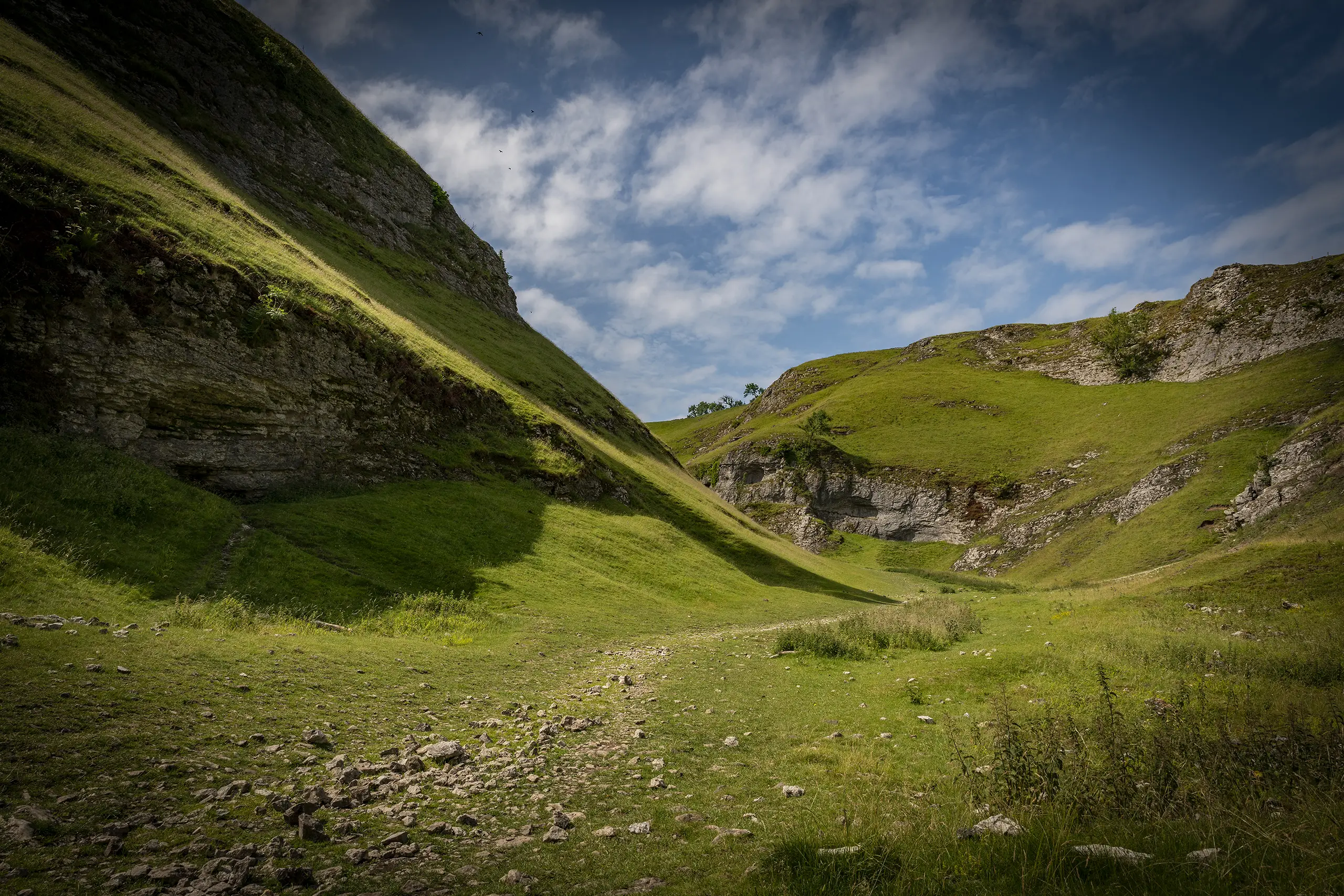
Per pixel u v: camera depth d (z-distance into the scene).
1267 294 126.81
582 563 38.97
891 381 186.62
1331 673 14.73
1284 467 71.50
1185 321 142.00
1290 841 5.26
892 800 9.09
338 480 35.22
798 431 162.50
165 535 22.41
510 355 73.75
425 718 13.20
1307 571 27.36
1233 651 17.12
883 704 15.76
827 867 5.87
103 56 53.75
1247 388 107.94
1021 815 7.28
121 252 28.03
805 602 48.06
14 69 37.06
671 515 60.28
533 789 9.84
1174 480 91.25
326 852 7.04
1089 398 144.62
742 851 7.10
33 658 11.66
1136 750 8.82
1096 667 16.48
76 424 24.94
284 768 9.49
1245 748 9.01
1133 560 79.94
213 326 30.91
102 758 8.69
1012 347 192.50
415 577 28.33
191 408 29.11
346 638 19.52
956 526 123.94
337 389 36.94
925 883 5.43
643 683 18.88
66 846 6.55
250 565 23.14
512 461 47.28
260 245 39.91
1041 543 102.38
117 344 26.94
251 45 69.50
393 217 79.25
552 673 19.39
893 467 140.38
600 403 81.69
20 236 24.86
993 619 29.81
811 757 11.61
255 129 65.81
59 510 20.22
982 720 13.62
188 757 9.27
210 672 13.19
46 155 29.09
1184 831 6.10
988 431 146.00
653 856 7.14
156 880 6.05
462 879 6.57
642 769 10.95
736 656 23.92
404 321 52.00
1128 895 4.78
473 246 92.94
